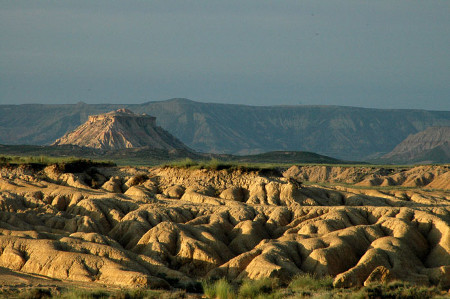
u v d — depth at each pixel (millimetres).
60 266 85500
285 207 116938
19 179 160500
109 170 177750
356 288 76688
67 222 112938
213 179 156375
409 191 181750
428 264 92875
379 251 87250
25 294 68562
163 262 93312
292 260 89500
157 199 133875
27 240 92312
